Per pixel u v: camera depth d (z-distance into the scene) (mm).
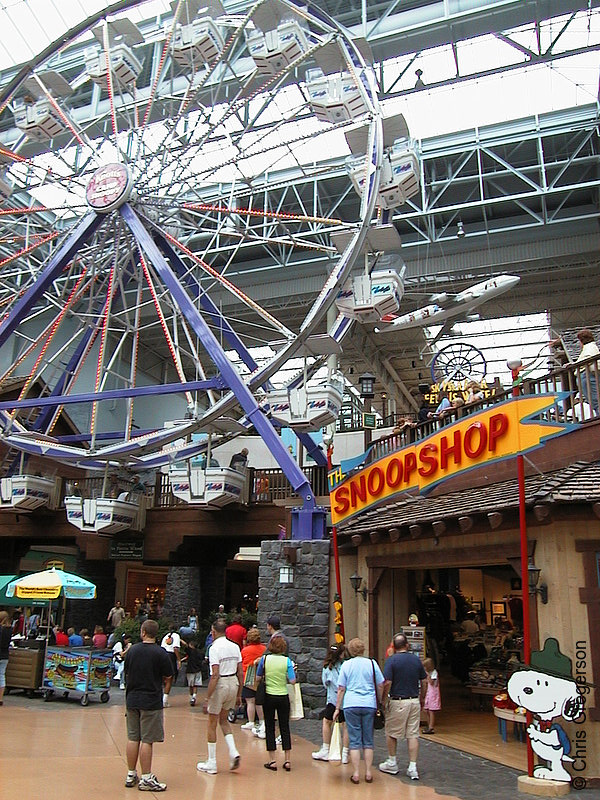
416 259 28219
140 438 18953
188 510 20797
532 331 35969
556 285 29406
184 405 43094
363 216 16500
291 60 18656
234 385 17125
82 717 12102
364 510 14219
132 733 7461
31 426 23078
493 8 20844
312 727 11922
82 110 27938
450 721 12047
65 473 25984
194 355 18984
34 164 20516
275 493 20219
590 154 26438
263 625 14203
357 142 18141
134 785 7434
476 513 9922
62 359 34344
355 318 17016
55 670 14086
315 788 7773
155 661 7535
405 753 9789
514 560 9742
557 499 8734
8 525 22547
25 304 19453
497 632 16062
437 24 21625
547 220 25359
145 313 33656
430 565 11547
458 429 12086
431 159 26531
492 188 28422
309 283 29969
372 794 7617
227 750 9602
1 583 17844
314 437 25328
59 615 24625
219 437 20828
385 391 37594
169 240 19734
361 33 22672
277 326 17688
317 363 17516
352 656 8523
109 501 19656
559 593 8891
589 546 8828
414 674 8680
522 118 25516
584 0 20609
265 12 19281
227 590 28344
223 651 8422
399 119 17359
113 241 20484
